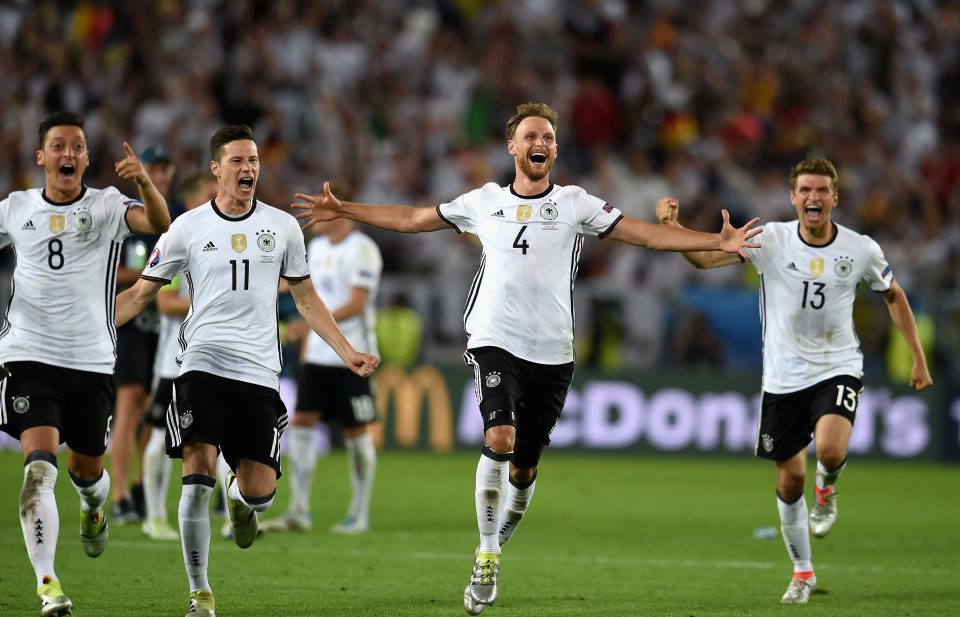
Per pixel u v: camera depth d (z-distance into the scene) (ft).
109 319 72.84
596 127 245.45
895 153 272.10
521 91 246.88
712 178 243.60
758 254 85.35
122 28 223.71
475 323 74.64
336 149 220.84
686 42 269.03
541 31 254.06
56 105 210.79
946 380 199.72
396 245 208.85
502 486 71.10
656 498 149.07
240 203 70.03
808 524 89.92
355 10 244.01
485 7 257.34
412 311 189.57
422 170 229.86
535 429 75.77
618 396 194.80
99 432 72.49
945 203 265.34
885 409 198.59
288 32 232.12
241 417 69.00
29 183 202.39
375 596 78.74
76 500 125.49
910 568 97.50
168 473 104.32
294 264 70.95
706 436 196.03
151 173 109.19
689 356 197.47
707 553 105.19
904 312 88.12
